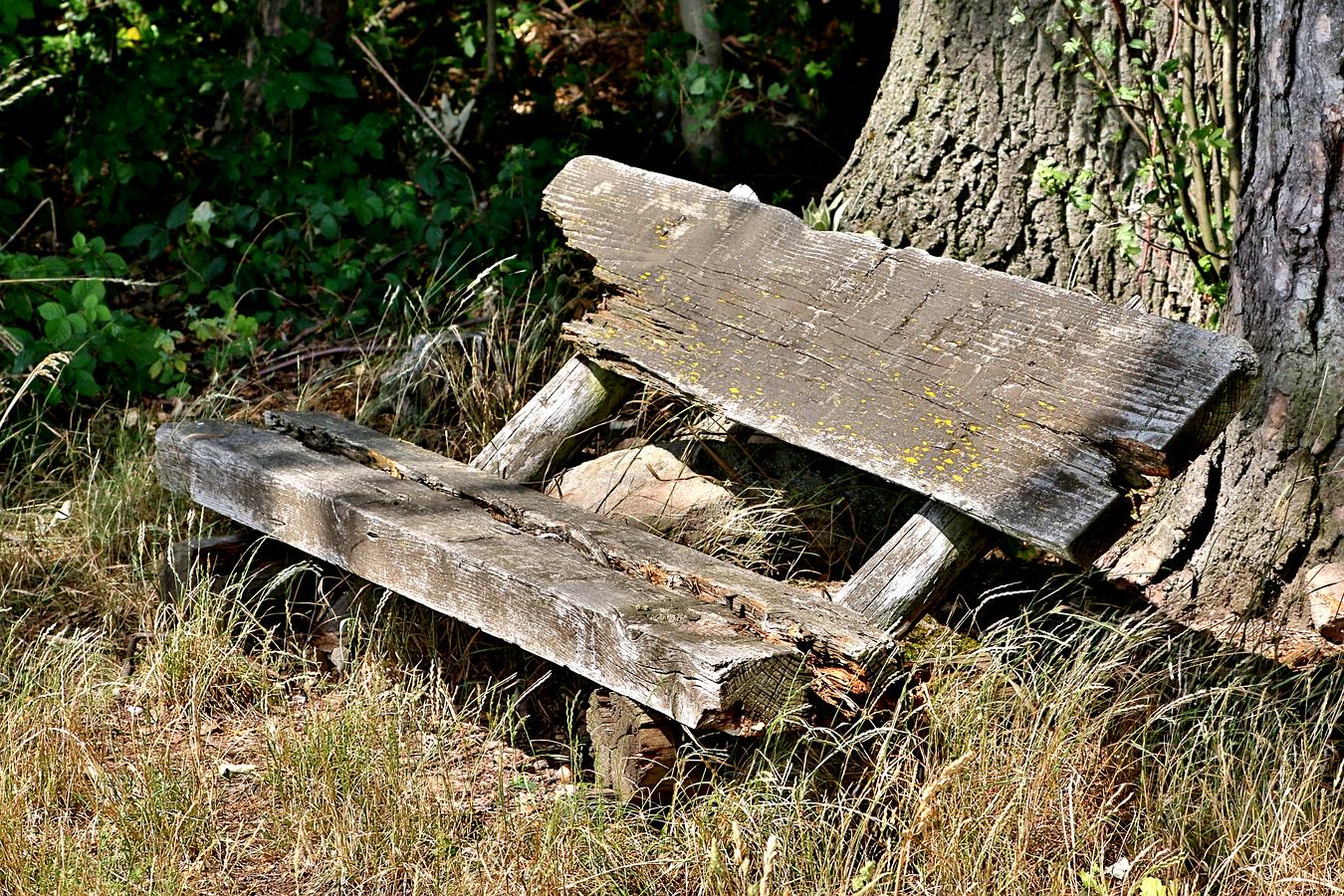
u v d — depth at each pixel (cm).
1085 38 436
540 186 608
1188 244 427
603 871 293
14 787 316
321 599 408
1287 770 311
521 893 293
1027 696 321
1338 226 366
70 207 667
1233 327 396
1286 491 382
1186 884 289
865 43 721
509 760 349
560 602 310
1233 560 393
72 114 660
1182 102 428
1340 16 355
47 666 371
